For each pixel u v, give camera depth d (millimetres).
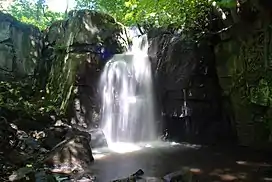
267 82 7188
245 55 8070
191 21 9523
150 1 9398
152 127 10672
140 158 7688
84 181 5660
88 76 10453
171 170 6492
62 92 10688
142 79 10969
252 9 6949
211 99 9844
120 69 10938
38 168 6188
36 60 12602
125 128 10586
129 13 11359
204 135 9891
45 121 9430
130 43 12273
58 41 12000
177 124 10445
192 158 7652
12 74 12008
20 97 10938
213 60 9703
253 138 8656
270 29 6852
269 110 7816
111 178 5961
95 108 10320
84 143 7301
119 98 10742
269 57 6914
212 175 6152
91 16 11266
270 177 6004
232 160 7359
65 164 6559
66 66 10875
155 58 10914
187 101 10102
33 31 12820
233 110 9266
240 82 8422
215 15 8805
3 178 5281
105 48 11086
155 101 10703
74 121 9953
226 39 8898
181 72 10016
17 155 6672
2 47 11953
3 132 7348
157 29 11680
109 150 8625
